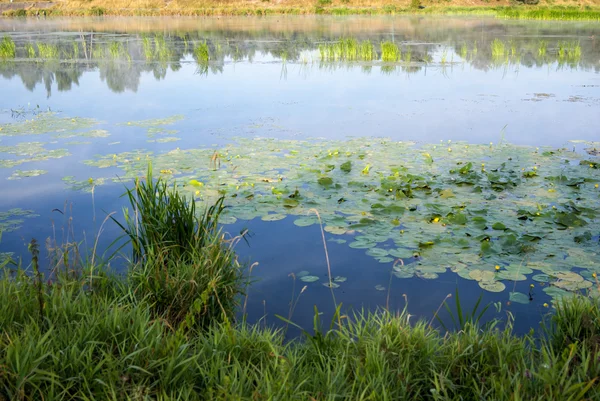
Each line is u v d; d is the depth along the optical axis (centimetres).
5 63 1527
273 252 433
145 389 247
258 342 296
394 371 267
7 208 516
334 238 453
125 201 534
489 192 543
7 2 3991
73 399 245
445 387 263
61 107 988
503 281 382
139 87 1192
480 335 304
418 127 823
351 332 308
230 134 782
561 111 928
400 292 374
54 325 288
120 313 296
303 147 708
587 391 245
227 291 368
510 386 252
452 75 1354
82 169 628
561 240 436
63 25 2888
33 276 362
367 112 934
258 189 552
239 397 238
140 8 3859
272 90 1152
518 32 2364
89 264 387
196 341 309
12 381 240
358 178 582
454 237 442
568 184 558
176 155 671
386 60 1596
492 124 841
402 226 466
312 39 2131
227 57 1673
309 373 270
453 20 3122
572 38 2083
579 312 316
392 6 3797
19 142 747
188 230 406
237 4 3866
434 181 571
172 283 350
